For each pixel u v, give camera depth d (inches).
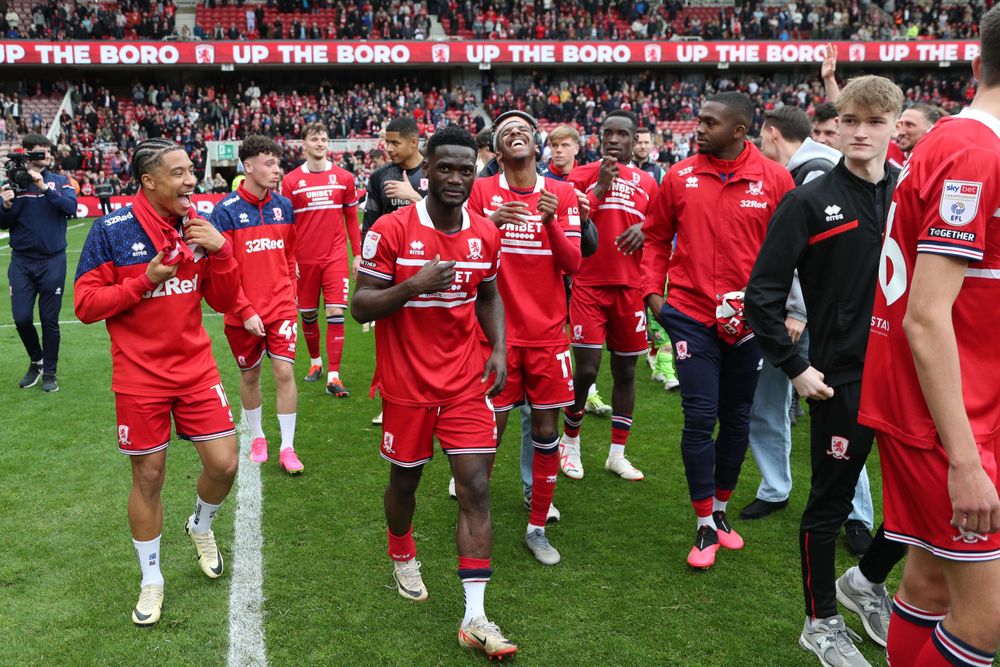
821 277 121.0
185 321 133.3
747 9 1446.9
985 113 83.1
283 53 1237.7
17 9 1307.8
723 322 147.8
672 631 128.4
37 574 145.3
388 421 130.2
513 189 159.3
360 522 169.0
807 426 238.8
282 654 122.0
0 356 317.1
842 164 120.8
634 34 1374.3
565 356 154.6
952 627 87.7
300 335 363.6
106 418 239.3
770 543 159.9
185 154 129.7
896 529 92.9
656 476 196.9
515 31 1349.7
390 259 125.7
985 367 84.8
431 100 1284.4
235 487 188.2
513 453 217.2
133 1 1306.6
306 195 258.7
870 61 1360.7
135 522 131.3
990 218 81.2
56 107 1214.3
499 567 150.5
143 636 126.2
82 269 128.8
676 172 155.6
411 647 124.3
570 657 121.4
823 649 118.7
